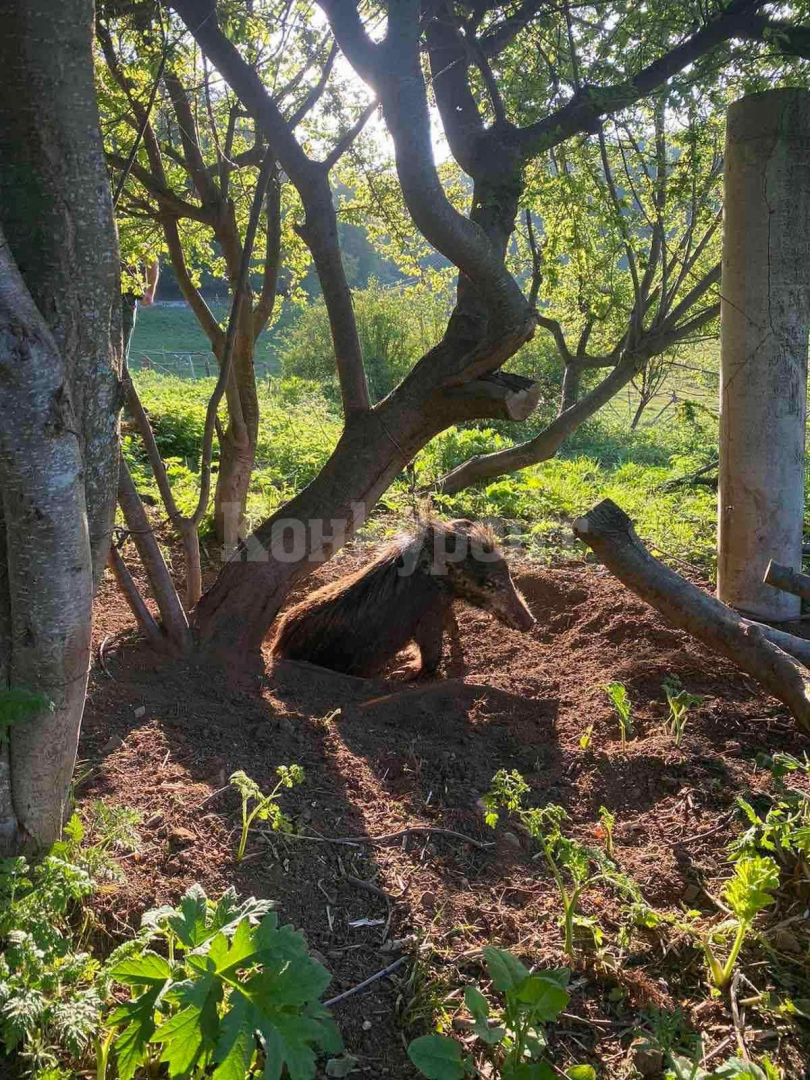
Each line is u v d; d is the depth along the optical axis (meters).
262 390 21.61
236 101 5.82
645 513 8.45
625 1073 2.46
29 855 2.84
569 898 3.10
